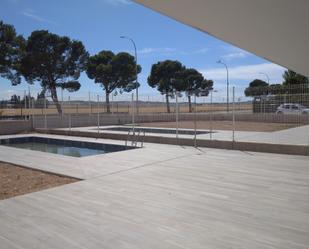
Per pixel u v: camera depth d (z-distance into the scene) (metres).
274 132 17.33
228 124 25.17
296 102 15.52
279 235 4.32
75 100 22.70
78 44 33.72
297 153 11.09
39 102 22.19
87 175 8.05
